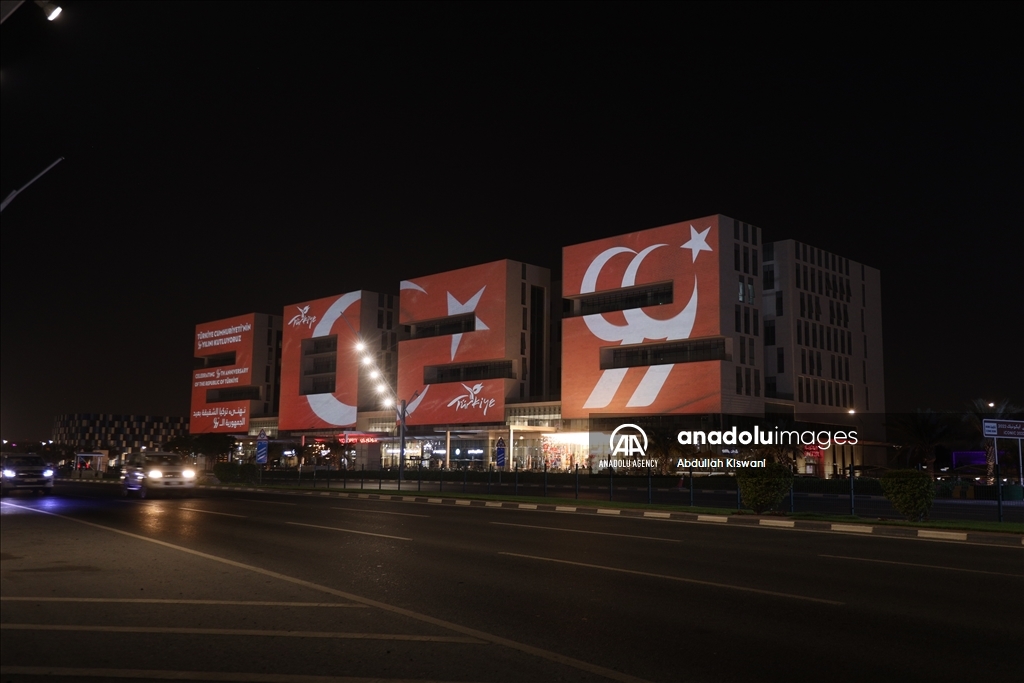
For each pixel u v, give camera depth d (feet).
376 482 175.42
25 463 118.11
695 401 230.07
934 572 38.93
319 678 21.02
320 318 347.15
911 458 206.59
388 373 337.72
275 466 315.78
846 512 89.15
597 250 264.93
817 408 261.85
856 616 28.40
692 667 21.94
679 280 242.78
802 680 20.76
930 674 21.26
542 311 295.69
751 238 249.55
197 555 45.50
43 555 45.55
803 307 263.29
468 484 167.02
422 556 44.98
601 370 253.24
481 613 29.07
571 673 21.42
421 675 21.25
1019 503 115.14
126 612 29.50
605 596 32.40
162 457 112.47
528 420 268.62
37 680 21.18
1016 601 31.24
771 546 50.42
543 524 66.74
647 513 80.69
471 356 288.51
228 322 401.90
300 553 46.39
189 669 21.97
